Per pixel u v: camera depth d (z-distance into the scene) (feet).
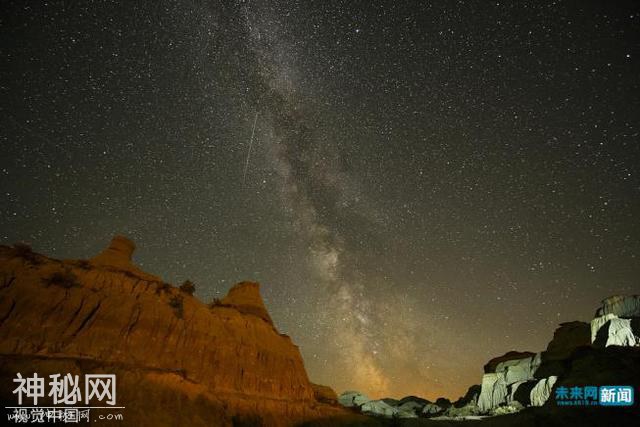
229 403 79.66
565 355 135.03
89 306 67.82
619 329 101.14
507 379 145.89
